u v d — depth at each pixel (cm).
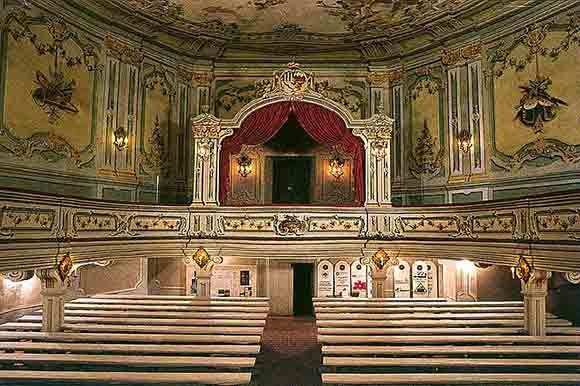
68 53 1064
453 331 673
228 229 1196
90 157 1116
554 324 818
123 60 1212
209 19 1235
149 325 715
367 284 1546
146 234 1128
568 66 966
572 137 956
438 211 1112
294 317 1509
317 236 1184
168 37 1300
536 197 828
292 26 1273
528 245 845
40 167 994
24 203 790
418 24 1227
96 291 1388
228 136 1238
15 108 942
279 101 1241
